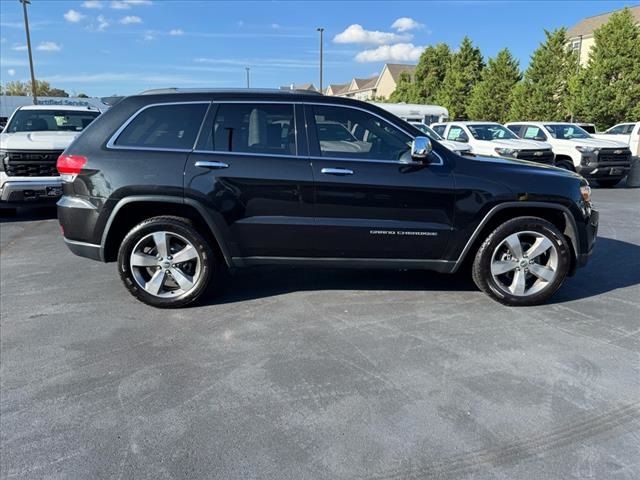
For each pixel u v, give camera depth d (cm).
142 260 417
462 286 482
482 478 227
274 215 404
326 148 407
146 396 296
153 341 367
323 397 293
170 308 428
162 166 398
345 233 409
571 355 342
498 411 277
